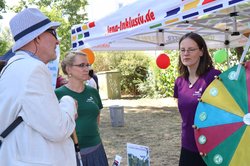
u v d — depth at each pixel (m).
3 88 1.86
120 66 16.44
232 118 2.19
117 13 3.28
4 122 1.86
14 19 2.00
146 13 2.86
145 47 5.43
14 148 1.84
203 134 2.32
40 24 1.97
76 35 4.04
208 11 2.24
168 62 5.05
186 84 2.82
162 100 14.06
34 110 1.77
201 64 2.74
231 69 2.31
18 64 1.88
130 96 16.22
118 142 7.46
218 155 2.22
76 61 3.06
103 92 16.14
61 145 1.96
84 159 3.05
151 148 6.86
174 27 4.74
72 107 2.04
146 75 15.88
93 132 3.14
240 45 6.17
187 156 2.80
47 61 2.07
